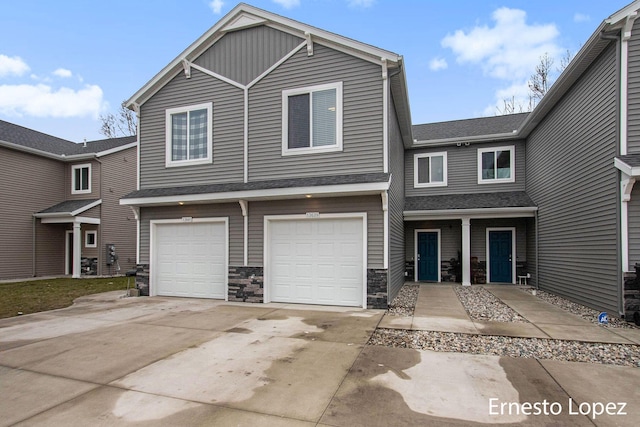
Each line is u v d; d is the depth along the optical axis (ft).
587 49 23.58
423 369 13.99
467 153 43.50
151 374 13.71
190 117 32.37
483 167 42.98
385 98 26.40
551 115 33.06
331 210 27.20
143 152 33.81
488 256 42.16
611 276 22.72
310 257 27.96
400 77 27.68
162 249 32.78
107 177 56.34
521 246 41.19
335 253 27.32
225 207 30.40
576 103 27.78
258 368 14.25
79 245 52.01
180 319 22.93
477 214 38.68
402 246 39.52
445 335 18.80
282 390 12.19
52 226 55.26
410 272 44.14
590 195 25.50
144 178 33.65
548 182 33.91
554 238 32.53
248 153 30.07
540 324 20.92
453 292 34.17
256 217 29.27
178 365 14.66
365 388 12.28
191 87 32.35
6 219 49.24
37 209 53.16
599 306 24.31
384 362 14.82
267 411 10.75
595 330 19.43
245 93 30.37
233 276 29.73
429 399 11.44
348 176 26.40
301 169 28.40
